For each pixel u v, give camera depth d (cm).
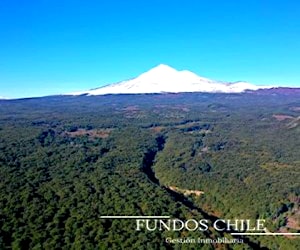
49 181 15362
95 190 14425
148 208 12750
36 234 10606
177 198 15525
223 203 15488
